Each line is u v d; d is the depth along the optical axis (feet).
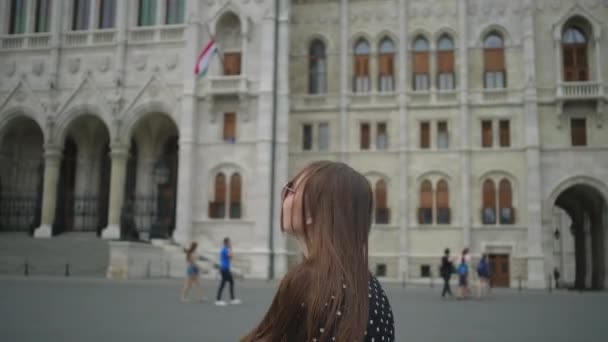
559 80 132.36
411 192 137.80
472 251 132.98
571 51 136.46
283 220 8.13
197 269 69.72
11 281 96.94
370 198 7.93
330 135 143.13
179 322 45.91
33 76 147.95
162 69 142.31
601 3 134.51
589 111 132.36
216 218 136.05
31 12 150.82
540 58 135.85
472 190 135.33
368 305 7.07
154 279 112.78
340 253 7.22
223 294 79.66
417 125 139.95
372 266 135.95
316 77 147.23
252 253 130.62
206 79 140.36
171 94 140.56
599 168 130.00
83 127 153.07
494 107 136.87
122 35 144.36
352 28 146.00
